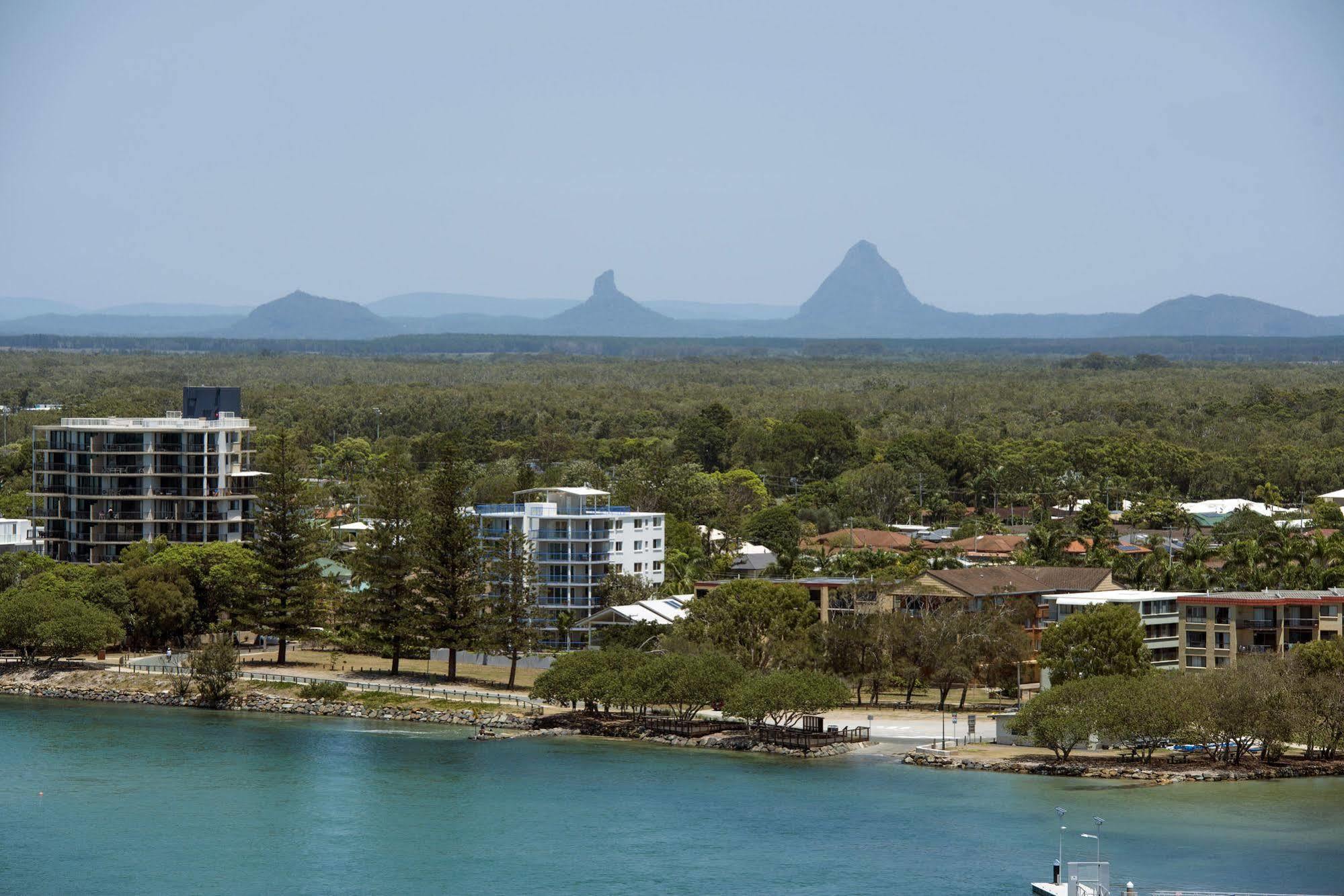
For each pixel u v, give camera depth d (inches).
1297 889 6456.7
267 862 6865.2
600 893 6476.4
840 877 6638.8
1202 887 6476.4
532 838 7190.0
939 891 6491.1
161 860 6894.7
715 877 6678.2
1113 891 6417.3
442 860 6894.7
